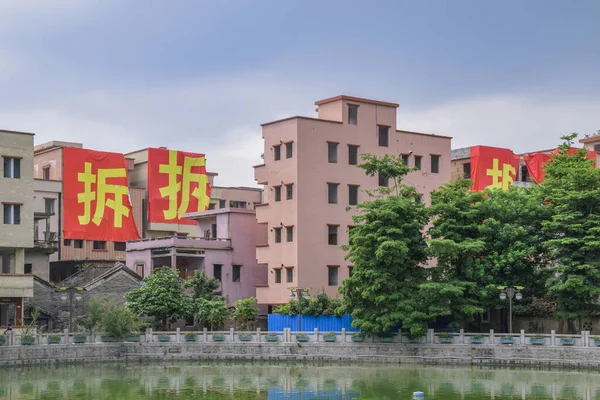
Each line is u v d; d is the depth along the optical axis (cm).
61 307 8238
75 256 9831
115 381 5738
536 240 7350
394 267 6962
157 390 5275
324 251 8206
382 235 7000
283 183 8262
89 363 6944
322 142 8269
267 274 9025
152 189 10406
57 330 8094
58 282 9156
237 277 9050
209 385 5525
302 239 8081
